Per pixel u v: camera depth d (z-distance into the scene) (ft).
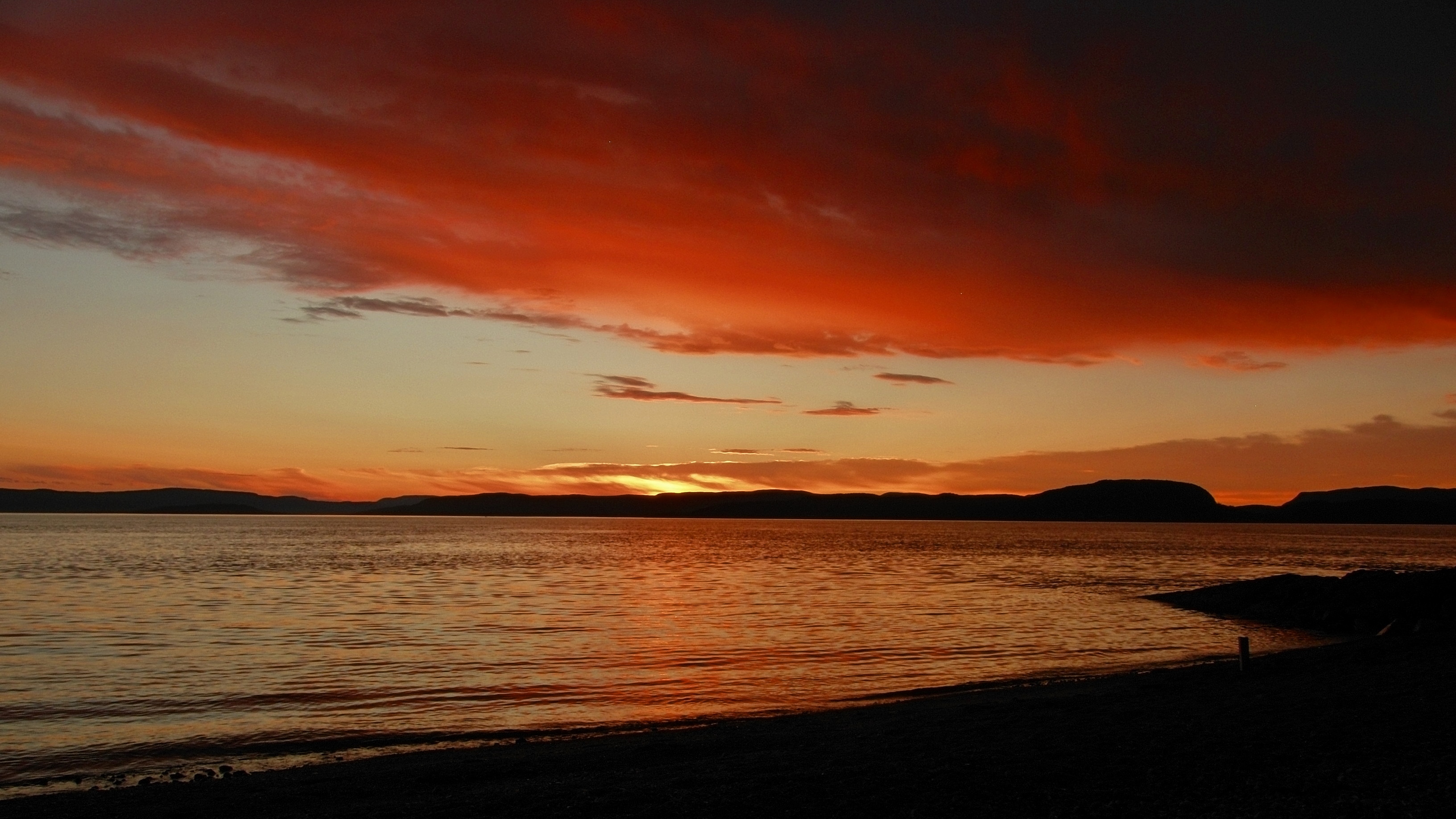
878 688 85.87
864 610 157.48
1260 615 151.12
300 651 108.37
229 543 472.44
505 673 93.97
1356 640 112.27
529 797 43.42
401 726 70.79
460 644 114.52
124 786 53.31
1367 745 46.80
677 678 91.20
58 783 54.70
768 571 267.39
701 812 39.47
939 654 107.65
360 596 182.09
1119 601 176.04
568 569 276.21
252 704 78.74
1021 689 82.58
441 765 53.98
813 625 135.54
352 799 46.70
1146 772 43.47
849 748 54.08
